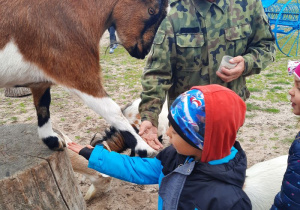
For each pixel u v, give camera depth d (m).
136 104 3.98
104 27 2.04
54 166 2.38
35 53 1.84
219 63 2.50
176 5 2.47
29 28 1.81
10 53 1.82
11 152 2.44
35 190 2.26
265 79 7.77
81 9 1.90
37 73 1.90
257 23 2.56
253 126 5.34
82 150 1.97
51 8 1.84
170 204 1.63
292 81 7.59
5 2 1.81
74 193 2.67
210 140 1.54
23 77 1.91
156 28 2.14
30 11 1.81
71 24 1.87
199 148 1.57
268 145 4.75
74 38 1.88
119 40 2.16
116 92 7.12
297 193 1.55
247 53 2.61
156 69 2.51
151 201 3.73
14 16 1.80
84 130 5.33
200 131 1.54
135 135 2.09
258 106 6.11
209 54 2.47
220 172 1.58
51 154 2.39
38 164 2.27
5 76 1.88
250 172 2.48
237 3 2.50
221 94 1.56
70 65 1.89
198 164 1.62
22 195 2.20
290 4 11.11
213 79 2.54
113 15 2.03
